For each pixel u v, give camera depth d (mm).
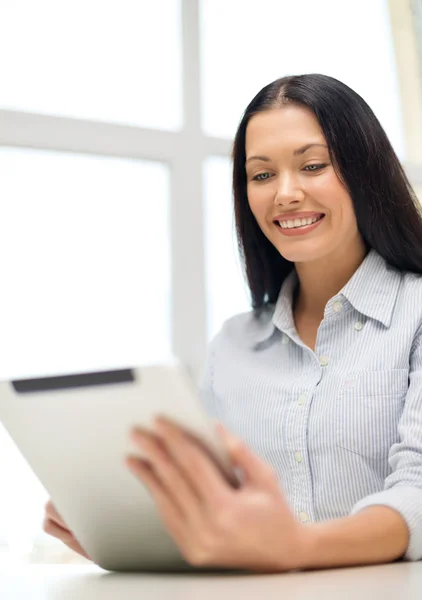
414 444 881
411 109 2520
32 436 681
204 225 2084
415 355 1050
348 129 1123
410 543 741
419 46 2561
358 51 2477
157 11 2209
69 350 1943
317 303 1240
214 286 2111
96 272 2002
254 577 651
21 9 2059
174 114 2168
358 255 1198
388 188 1149
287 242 1154
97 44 2121
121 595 583
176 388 537
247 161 1179
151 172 2100
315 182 1116
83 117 1993
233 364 1248
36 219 1968
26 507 1812
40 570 873
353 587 566
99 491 680
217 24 2295
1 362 1880
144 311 2025
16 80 2010
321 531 661
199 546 544
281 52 2359
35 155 1983
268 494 542
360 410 1039
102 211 2033
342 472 1035
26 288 1933
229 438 543
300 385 1110
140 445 559
